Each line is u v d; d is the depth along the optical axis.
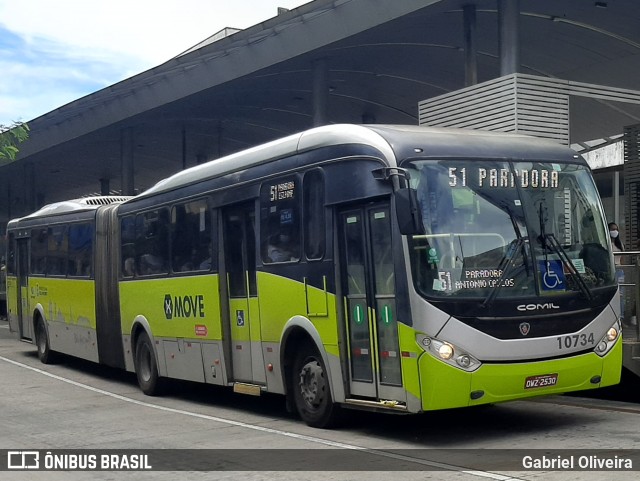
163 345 13.27
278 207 10.34
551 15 20.02
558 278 8.64
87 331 16.28
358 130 9.14
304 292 9.76
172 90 24.45
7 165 36.22
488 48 22.59
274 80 23.80
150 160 37.16
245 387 11.02
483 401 8.19
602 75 24.77
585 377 8.70
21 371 17.38
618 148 34.34
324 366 9.52
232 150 35.19
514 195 8.74
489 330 8.21
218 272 11.61
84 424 10.90
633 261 10.91
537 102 15.90
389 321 8.61
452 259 8.29
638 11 19.55
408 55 22.69
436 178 8.49
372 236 8.84
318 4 19.00
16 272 20.28
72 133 29.39
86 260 16.31
